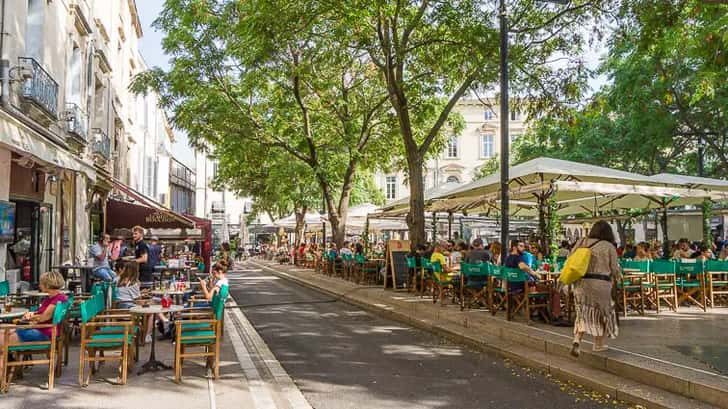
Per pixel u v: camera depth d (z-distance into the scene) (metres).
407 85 17.62
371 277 21.09
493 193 14.14
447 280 13.75
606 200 17.91
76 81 16.88
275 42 15.66
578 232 37.41
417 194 16.94
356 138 24.55
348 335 11.09
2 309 8.44
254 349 9.62
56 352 7.34
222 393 6.73
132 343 7.66
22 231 13.71
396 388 7.12
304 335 11.10
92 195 18.64
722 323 10.36
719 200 15.99
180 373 7.30
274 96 24.39
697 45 10.75
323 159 24.66
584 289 7.89
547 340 8.81
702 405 6.01
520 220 27.59
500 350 9.03
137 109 31.67
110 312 8.73
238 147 22.97
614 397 6.67
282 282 25.25
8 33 11.59
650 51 12.85
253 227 44.53
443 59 16.67
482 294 12.65
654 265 11.82
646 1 11.77
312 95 24.70
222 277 10.12
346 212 25.30
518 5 15.73
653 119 22.56
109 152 20.83
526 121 17.19
